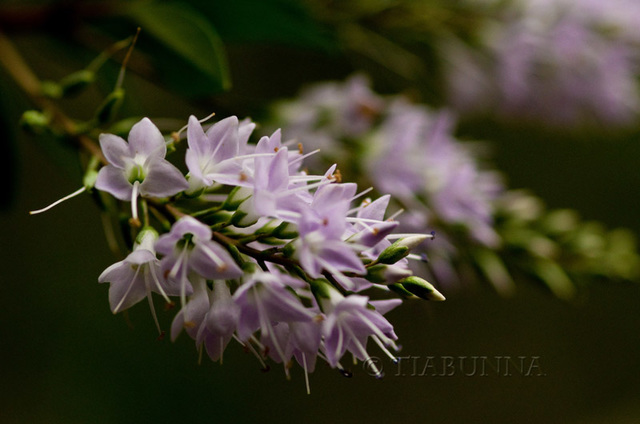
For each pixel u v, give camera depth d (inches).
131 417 16.2
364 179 10.1
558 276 10.5
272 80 14.8
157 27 9.8
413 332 18.3
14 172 10.5
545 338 20.0
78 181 10.1
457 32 11.7
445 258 10.1
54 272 16.1
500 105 12.4
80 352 16.1
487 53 11.9
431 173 10.0
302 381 18.8
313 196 7.5
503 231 10.5
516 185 18.6
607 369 20.4
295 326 7.4
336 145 10.2
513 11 11.7
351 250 7.3
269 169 7.4
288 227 7.5
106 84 10.4
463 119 13.0
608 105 12.2
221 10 10.2
